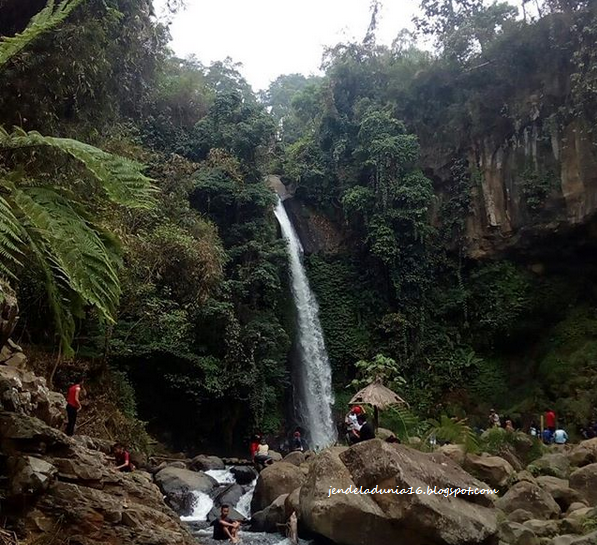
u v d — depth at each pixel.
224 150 24.47
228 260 21.11
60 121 10.55
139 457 13.09
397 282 25.91
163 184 19.14
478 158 26.67
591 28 22.77
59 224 4.04
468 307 26.30
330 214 28.48
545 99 24.86
